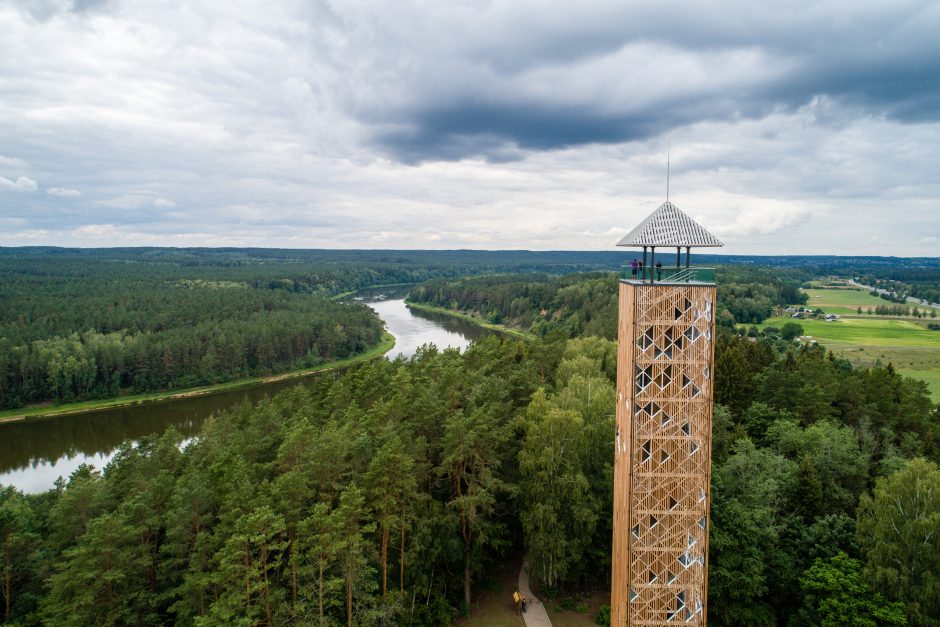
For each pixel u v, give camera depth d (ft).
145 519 141.08
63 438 370.94
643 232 133.39
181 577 141.59
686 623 133.28
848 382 231.91
